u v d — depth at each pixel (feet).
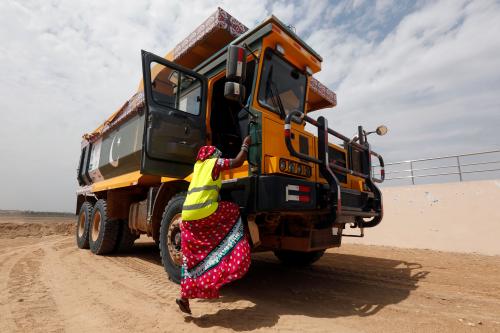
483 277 15.85
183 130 13.55
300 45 15.06
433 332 8.55
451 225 26.68
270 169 11.52
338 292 12.97
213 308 10.44
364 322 9.32
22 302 11.07
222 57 14.84
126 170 22.58
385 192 31.60
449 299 11.93
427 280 15.21
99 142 28.66
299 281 15.02
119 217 22.44
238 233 9.71
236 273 9.11
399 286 14.03
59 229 49.34
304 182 11.54
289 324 9.01
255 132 12.18
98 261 20.01
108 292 12.36
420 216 28.63
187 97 15.37
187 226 9.76
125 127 23.02
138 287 13.08
